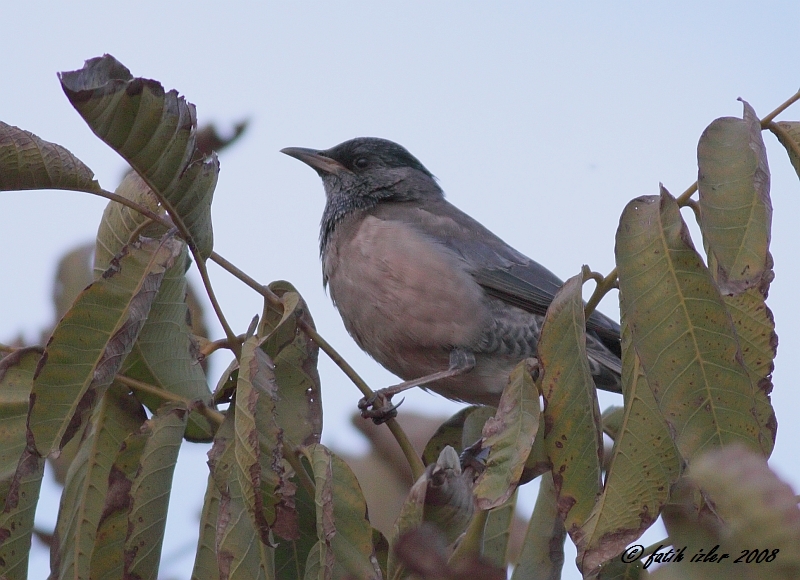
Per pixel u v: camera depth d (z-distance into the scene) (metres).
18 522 6.07
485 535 7.54
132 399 6.88
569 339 5.96
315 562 6.41
